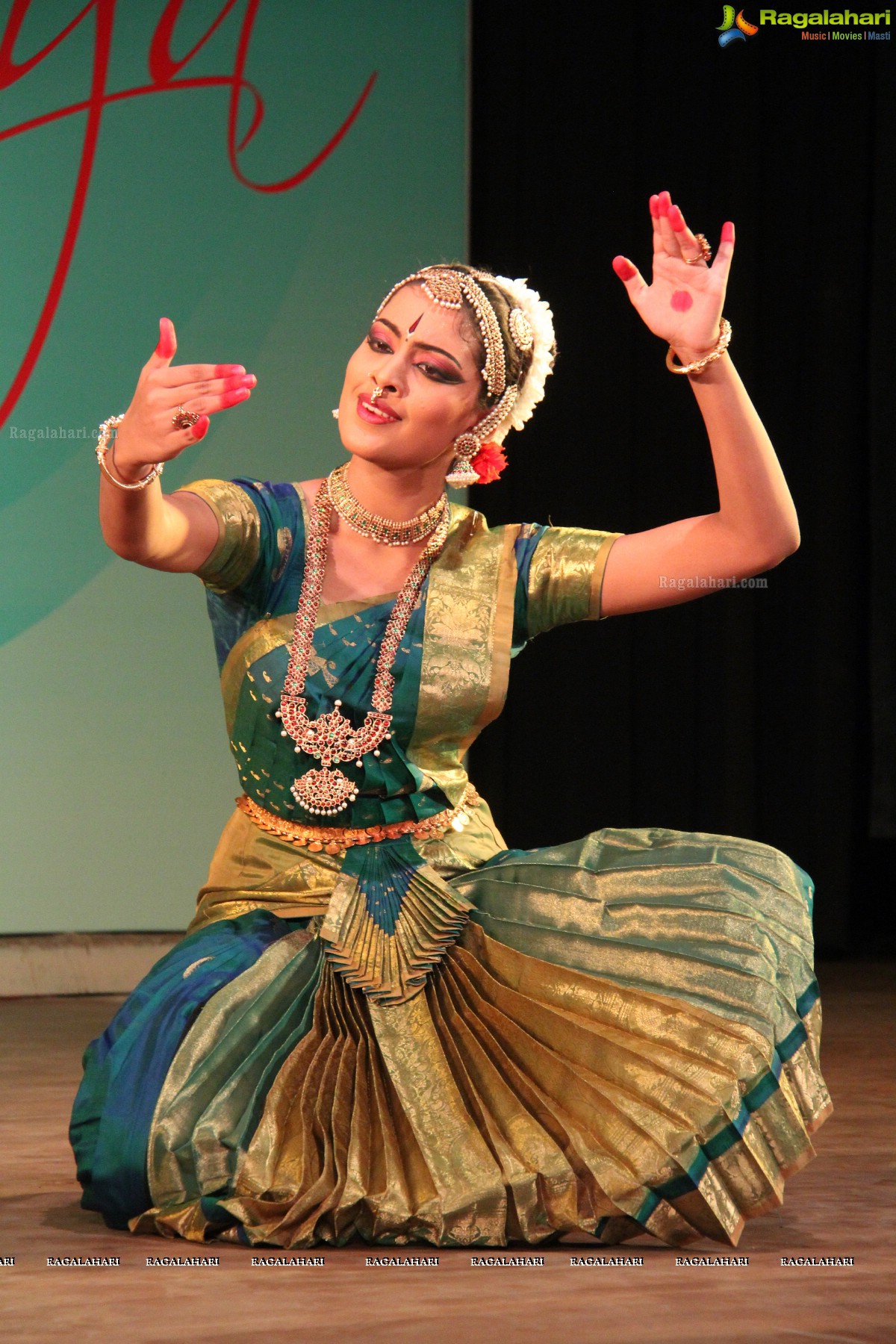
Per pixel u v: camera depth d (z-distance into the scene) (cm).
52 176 1444
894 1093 985
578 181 1670
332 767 703
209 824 1478
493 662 717
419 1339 491
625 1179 605
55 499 1445
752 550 694
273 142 1497
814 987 672
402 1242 609
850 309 1756
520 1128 627
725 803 1723
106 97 1455
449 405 721
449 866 716
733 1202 617
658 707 1747
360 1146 623
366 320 1523
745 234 1717
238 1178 612
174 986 671
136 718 1462
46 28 1444
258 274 1492
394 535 728
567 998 659
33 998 1420
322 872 705
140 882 1460
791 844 1781
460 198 1548
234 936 694
